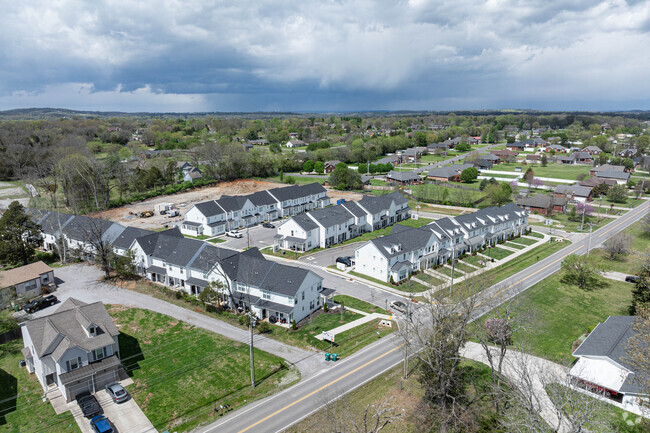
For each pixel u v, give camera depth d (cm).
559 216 12069
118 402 4150
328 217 9394
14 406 4128
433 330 4169
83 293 6619
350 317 5981
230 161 16538
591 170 17125
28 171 13875
